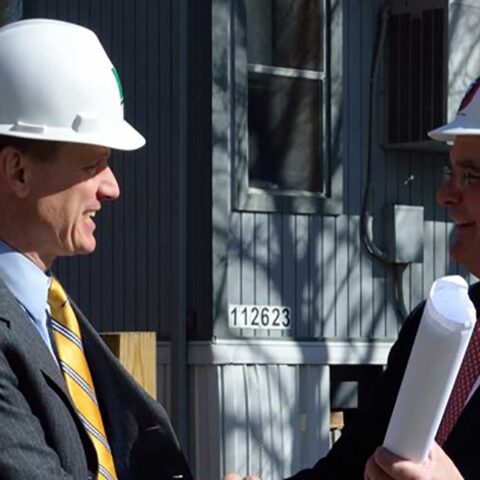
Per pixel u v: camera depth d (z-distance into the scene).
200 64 14.05
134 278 14.64
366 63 15.00
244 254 14.14
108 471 5.21
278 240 14.40
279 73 14.42
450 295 4.10
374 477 4.36
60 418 4.85
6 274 5.14
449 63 14.58
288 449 14.27
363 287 14.98
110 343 7.11
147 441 5.43
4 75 5.19
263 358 14.13
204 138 14.01
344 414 14.98
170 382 14.13
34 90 5.16
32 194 5.13
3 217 5.16
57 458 4.77
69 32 5.31
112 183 5.30
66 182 5.14
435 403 4.18
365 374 15.20
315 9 14.65
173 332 14.07
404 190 15.27
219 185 13.96
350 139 14.91
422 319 4.10
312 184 14.67
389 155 15.13
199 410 13.98
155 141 14.49
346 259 14.85
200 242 14.02
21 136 5.10
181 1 14.09
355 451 5.95
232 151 14.07
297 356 14.36
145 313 14.52
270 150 14.38
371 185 14.98
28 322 4.94
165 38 14.38
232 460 13.89
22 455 4.63
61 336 5.30
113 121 5.28
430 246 15.46
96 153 5.21
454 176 5.58
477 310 5.55
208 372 13.91
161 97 14.41
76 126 5.17
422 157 15.38
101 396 5.40
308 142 14.64
